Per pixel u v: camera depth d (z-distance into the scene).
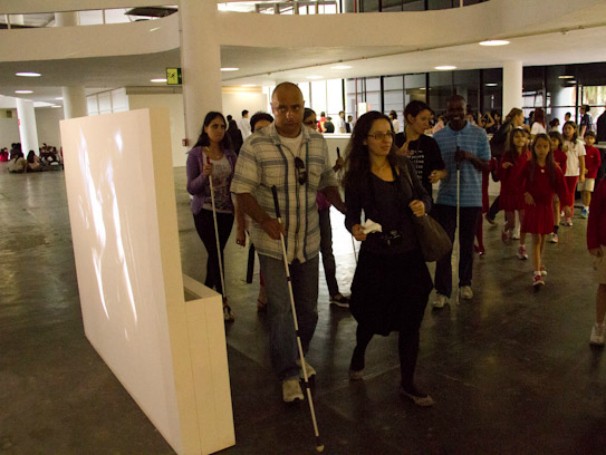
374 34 10.66
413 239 3.24
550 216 5.35
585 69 16.86
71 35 11.29
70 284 6.25
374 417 3.20
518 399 3.34
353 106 22.06
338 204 3.54
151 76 16.59
